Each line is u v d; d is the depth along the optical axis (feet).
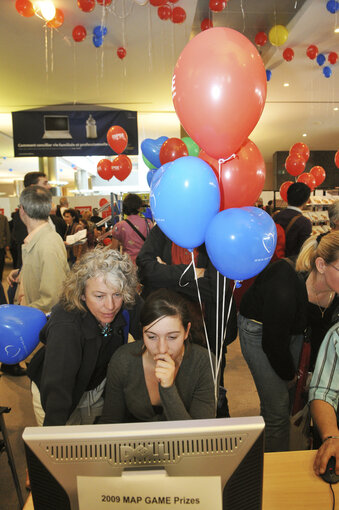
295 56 17.01
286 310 4.41
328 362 3.62
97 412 4.61
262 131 31.73
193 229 4.03
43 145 22.31
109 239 16.99
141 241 11.55
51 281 5.97
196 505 1.89
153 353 3.72
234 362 10.52
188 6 12.48
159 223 4.21
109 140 16.29
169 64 16.97
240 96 3.49
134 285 4.08
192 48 3.68
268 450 5.19
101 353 4.25
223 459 1.94
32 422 7.57
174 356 3.74
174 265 5.95
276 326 4.46
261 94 3.65
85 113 22.47
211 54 3.49
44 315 4.77
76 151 22.54
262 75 3.64
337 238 3.69
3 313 4.50
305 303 4.53
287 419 5.18
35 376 4.25
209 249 4.01
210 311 5.77
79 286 3.87
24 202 6.21
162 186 3.94
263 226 3.77
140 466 1.93
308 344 4.79
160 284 5.97
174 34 14.30
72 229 16.48
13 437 7.08
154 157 8.00
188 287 5.82
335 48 16.28
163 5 11.90
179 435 1.92
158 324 3.59
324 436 3.25
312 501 2.83
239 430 1.94
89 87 19.61
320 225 15.42
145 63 16.79
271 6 13.17
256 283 4.98
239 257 3.75
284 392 5.14
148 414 3.99
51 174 30.73
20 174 53.26
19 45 14.87
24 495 5.65
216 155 4.07
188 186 3.78
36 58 16.10
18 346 4.41
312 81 20.02
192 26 14.58
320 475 3.07
